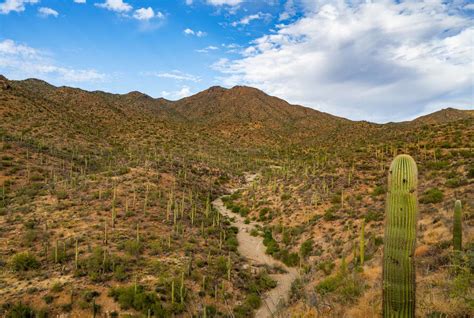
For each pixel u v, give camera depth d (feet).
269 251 92.38
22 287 60.70
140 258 75.87
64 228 91.91
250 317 56.80
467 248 34.30
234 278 72.74
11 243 81.41
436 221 61.00
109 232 89.86
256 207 135.74
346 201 106.22
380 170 127.34
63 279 63.77
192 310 56.75
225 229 113.39
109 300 57.93
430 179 95.61
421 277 36.27
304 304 35.96
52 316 53.21
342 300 34.91
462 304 22.86
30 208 107.55
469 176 85.05
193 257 80.59
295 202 123.03
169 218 110.42
